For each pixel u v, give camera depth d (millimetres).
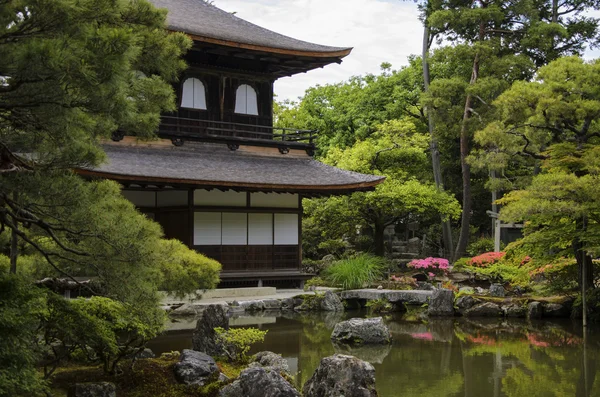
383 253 34000
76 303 9430
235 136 28219
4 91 7461
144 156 25000
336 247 35000
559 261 23891
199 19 28391
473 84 33781
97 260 8703
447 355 15820
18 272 9234
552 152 22578
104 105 7664
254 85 29234
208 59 27828
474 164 28922
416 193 31688
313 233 36000
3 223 8750
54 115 7555
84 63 7125
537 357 15633
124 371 10500
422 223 42969
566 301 22734
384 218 34062
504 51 37375
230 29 28078
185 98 27516
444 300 23188
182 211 25078
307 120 47312
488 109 34531
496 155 27266
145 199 25922
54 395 9305
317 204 33156
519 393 12344
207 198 25219
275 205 26844
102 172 21500
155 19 9789
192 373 10352
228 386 9797
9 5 7301
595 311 21641
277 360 12367
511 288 26016
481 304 23047
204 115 27922
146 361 11078
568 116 23094
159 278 9984
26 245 10391
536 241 21281
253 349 16078
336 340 17453
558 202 19188
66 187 8312
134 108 8766
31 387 7383
